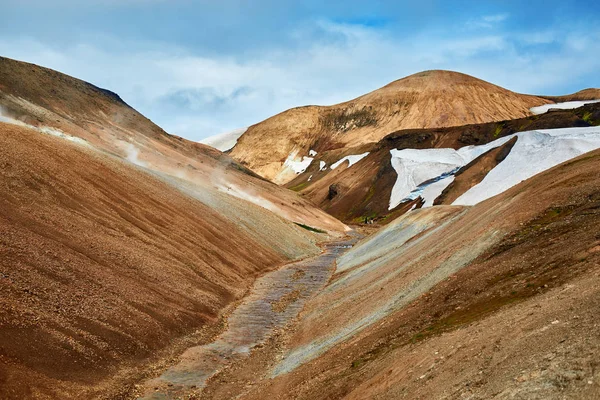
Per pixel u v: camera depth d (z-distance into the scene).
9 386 18.17
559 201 25.22
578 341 11.76
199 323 31.73
